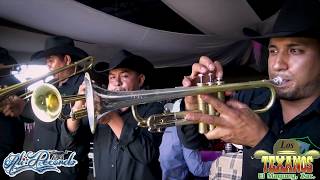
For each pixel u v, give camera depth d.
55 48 2.73
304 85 1.10
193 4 5.07
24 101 2.41
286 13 1.10
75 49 2.79
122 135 1.90
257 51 5.46
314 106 1.14
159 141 2.05
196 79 1.18
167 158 2.02
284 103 1.23
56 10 4.73
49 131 2.49
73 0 4.55
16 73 2.90
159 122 1.34
